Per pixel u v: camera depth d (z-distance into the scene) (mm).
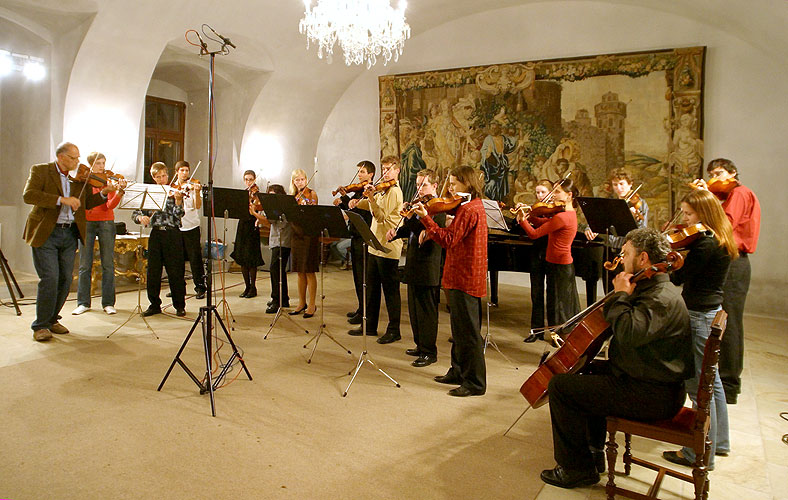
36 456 2666
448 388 3705
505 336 5176
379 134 9156
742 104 6699
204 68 8156
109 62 6391
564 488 2488
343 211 4043
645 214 5184
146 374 3824
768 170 6578
